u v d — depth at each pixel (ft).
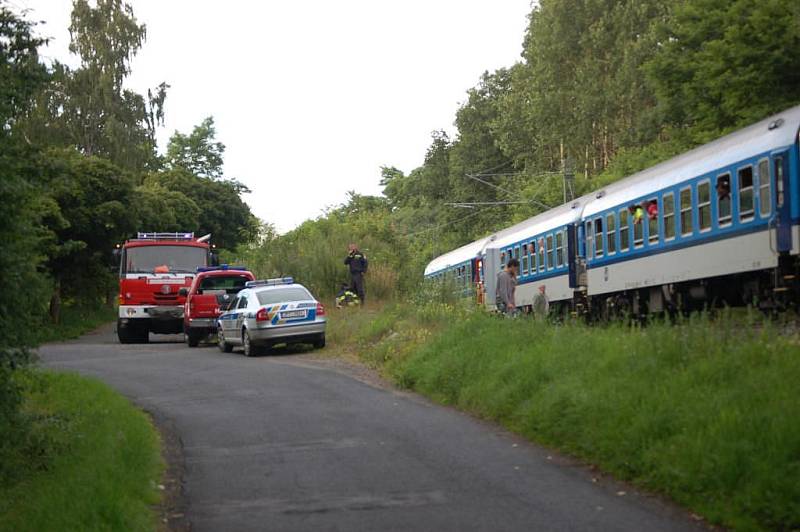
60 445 30.89
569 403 33.86
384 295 106.22
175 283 96.53
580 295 87.97
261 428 39.58
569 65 182.29
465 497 26.84
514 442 34.40
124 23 162.20
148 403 49.01
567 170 153.17
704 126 109.70
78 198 120.78
